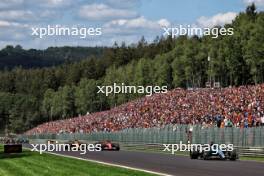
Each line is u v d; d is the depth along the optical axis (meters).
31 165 42.66
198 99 90.31
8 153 65.44
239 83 127.12
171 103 97.19
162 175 31.48
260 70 111.94
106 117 120.00
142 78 163.12
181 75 144.12
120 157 54.66
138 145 81.25
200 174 32.06
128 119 104.38
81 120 140.38
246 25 120.19
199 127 65.19
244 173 32.50
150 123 92.50
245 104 75.00
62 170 37.03
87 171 35.72
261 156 51.19
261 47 109.12
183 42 162.50
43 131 176.50
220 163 42.97
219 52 125.75
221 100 82.69
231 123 62.78
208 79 134.50
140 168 38.00
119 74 185.62
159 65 157.12
